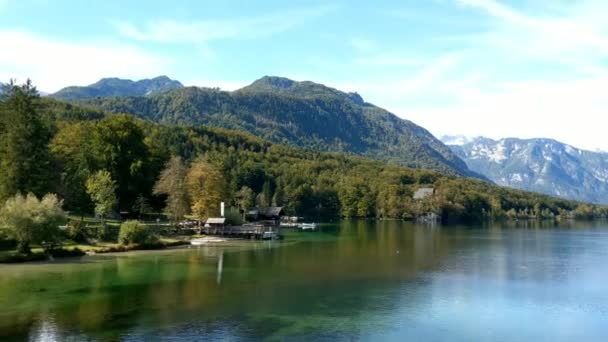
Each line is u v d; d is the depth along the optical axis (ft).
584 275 258.16
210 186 469.57
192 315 165.37
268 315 167.32
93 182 371.56
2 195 324.19
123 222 365.81
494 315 174.81
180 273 241.55
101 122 451.12
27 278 219.82
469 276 249.34
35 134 342.44
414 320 165.89
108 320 157.28
